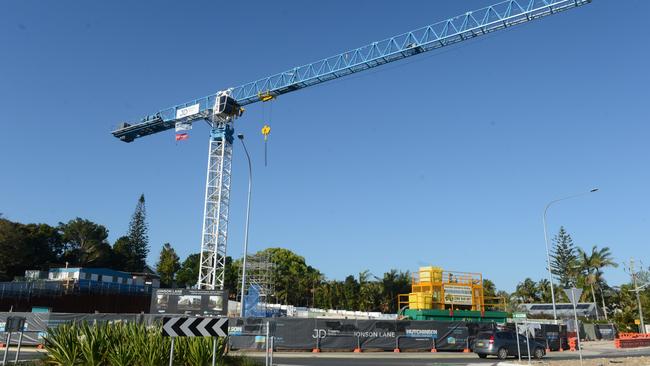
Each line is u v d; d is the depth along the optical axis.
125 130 78.19
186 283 109.12
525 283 97.00
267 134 57.03
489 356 27.38
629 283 75.50
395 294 95.31
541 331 34.09
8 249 77.12
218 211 63.03
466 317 41.47
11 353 22.42
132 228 103.56
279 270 104.19
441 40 59.69
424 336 30.95
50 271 67.94
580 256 80.62
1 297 48.34
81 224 92.19
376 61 64.31
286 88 69.75
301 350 28.78
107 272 72.94
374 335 30.11
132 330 14.12
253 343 28.58
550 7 53.62
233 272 104.38
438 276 43.03
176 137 73.62
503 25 56.53
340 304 98.19
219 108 66.81
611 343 47.00
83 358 13.32
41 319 27.52
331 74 66.81
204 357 13.24
